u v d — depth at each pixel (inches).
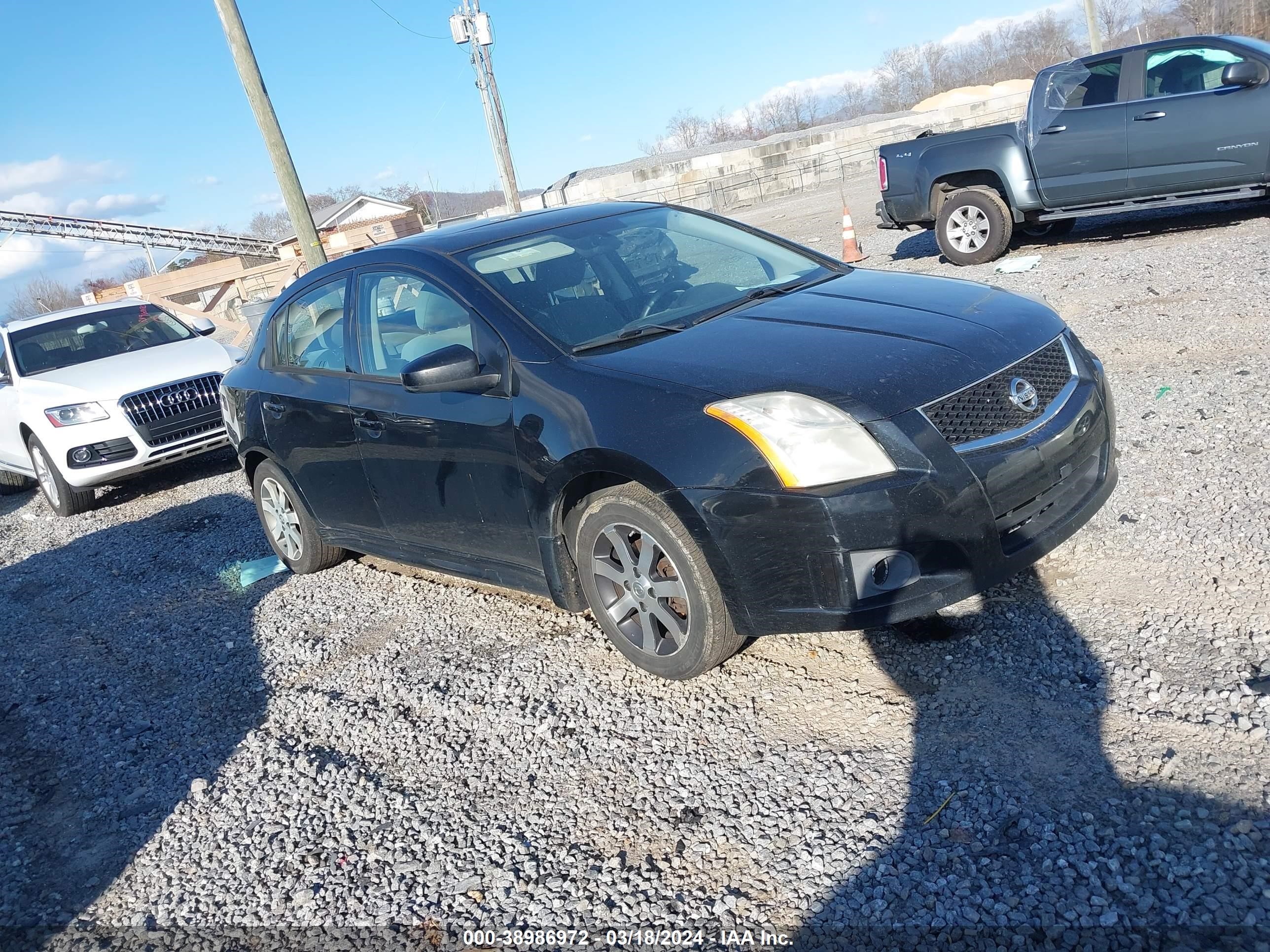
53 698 190.2
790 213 855.7
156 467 339.6
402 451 167.9
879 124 1226.6
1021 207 389.7
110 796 150.6
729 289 163.0
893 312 142.5
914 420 119.8
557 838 117.5
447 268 163.9
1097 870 93.4
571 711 143.6
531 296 155.8
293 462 202.1
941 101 1381.6
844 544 117.5
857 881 99.2
